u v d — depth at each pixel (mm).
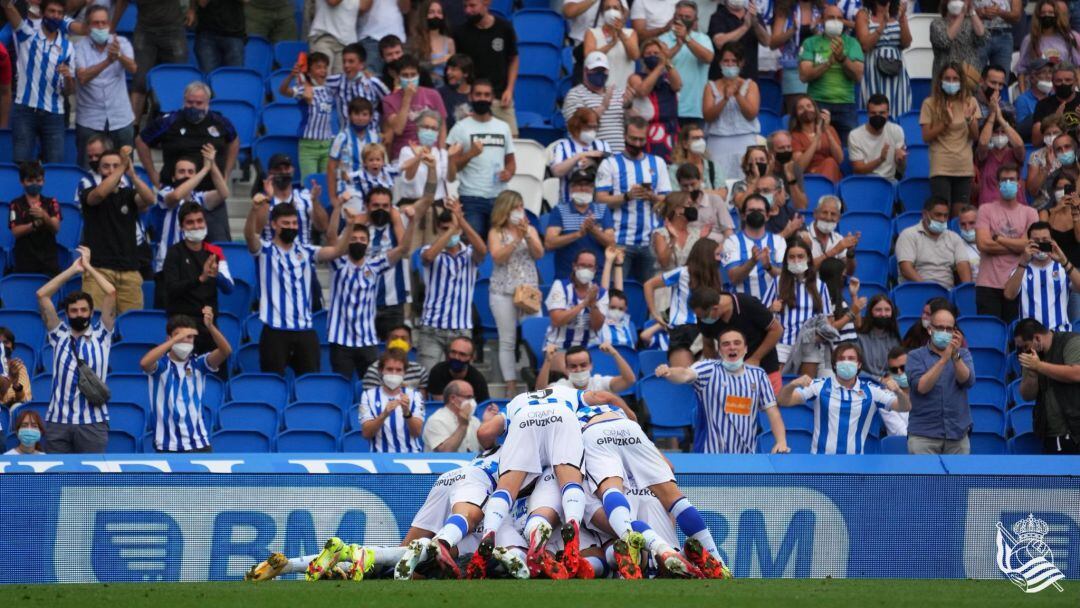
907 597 22172
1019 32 61688
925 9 62031
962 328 44969
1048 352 39125
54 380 38250
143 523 30906
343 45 53875
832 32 53562
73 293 38500
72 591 22547
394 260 43438
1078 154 51000
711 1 59500
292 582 24062
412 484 31453
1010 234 46562
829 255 43562
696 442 37156
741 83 52406
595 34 53062
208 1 54312
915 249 47938
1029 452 40812
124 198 44000
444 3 56719
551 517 26312
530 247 44031
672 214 45312
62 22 50281
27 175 44969
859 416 37406
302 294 42312
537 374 42125
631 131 46625
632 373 38750
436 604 20734
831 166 52219
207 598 21438
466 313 43812
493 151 47844
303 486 31250
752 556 31422
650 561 26688
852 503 31688
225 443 39188
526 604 20750
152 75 52562
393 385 38250
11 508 30531
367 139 47844
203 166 46406
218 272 42062
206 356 40594
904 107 56562
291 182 45125
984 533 31797
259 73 53812
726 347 36688
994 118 51562
